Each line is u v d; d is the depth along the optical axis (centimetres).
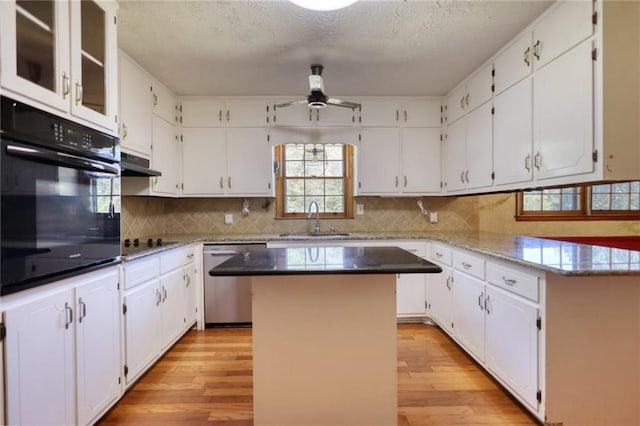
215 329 329
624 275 147
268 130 362
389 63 281
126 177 294
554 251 209
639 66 174
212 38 237
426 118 369
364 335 170
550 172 209
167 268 265
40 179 138
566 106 195
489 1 198
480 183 293
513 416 187
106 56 186
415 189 370
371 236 337
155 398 206
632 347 169
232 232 391
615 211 369
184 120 356
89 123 171
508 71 250
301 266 154
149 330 234
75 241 158
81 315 162
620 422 169
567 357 167
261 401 169
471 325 246
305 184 407
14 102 126
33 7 139
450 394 208
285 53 261
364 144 367
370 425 171
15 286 126
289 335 169
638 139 175
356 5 200
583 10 182
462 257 261
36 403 136
